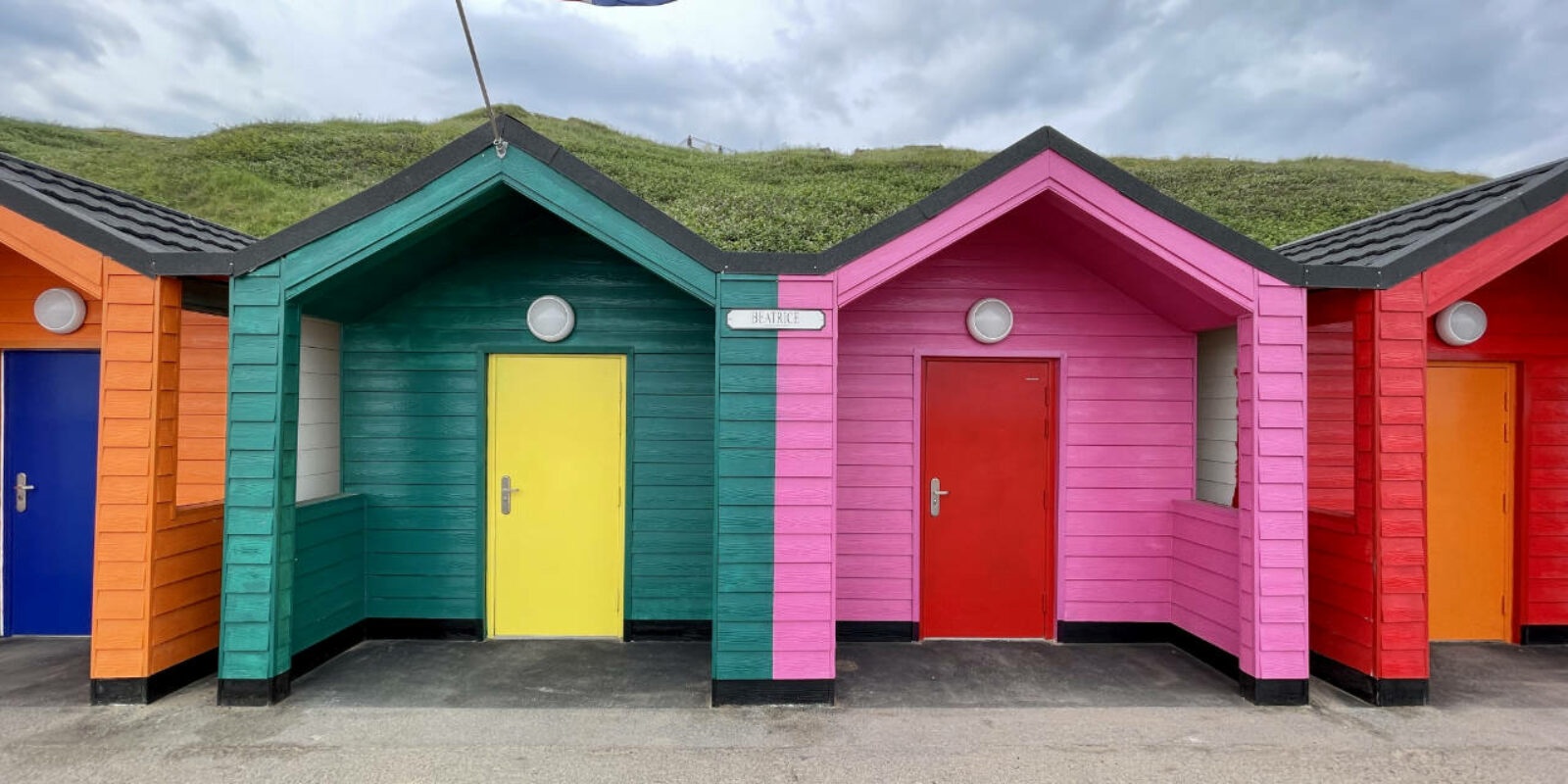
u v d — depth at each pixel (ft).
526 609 18.22
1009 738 12.85
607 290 18.26
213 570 15.61
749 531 14.14
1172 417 18.39
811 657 14.15
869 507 18.25
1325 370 16.49
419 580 18.08
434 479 18.13
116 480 13.87
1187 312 16.99
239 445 14.07
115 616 13.82
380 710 13.84
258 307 14.14
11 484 17.76
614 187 14.16
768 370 14.20
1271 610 14.35
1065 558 18.25
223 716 13.43
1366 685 14.48
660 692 14.82
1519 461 18.31
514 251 18.26
